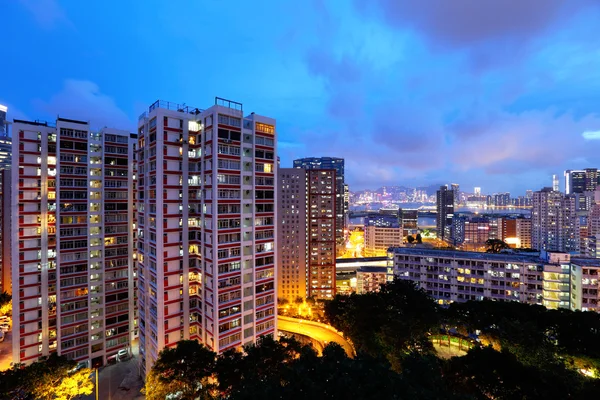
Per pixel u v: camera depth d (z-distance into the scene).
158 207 70.31
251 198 75.94
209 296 71.50
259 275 77.44
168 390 53.94
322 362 39.66
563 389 45.44
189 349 57.91
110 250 94.88
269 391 33.84
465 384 48.91
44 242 85.69
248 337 75.38
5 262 131.75
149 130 74.06
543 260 116.81
